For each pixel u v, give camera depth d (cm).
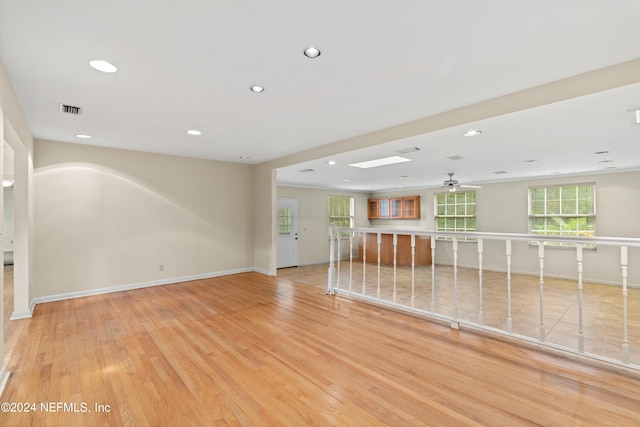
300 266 877
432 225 920
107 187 479
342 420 176
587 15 168
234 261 622
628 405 188
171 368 237
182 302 420
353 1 158
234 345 279
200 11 166
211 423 174
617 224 614
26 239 362
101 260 471
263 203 625
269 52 209
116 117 337
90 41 194
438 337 295
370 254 946
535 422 173
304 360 249
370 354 259
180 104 300
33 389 208
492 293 520
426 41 196
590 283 625
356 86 261
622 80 223
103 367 238
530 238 261
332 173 662
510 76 244
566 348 246
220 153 532
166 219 536
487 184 798
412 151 439
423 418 177
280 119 347
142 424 173
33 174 417
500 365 239
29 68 228
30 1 155
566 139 374
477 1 158
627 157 484
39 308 394
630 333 330
